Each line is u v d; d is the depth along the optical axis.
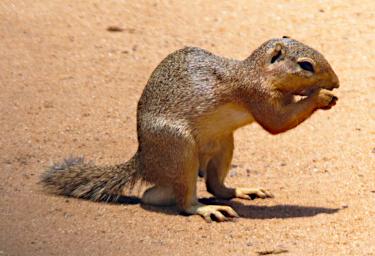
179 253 10.84
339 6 22.33
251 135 15.61
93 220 12.06
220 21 21.66
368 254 10.67
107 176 12.90
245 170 14.09
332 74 11.93
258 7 22.56
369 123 15.91
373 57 19.11
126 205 12.77
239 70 11.95
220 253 10.82
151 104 12.39
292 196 12.95
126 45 20.23
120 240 11.30
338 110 16.58
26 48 19.72
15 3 22.12
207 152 12.48
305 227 11.67
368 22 21.16
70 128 15.83
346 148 14.79
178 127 12.12
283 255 10.74
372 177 13.48
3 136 15.32
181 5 22.70
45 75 18.38
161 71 12.57
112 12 22.05
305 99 11.79
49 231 11.59
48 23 21.17
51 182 13.09
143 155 12.53
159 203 12.62
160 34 20.89
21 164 14.17
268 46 11.84
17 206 12.50
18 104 16.80
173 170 12.18
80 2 22.56
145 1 22.83
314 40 20.20
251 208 12.58
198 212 12.18
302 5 22.56
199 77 12.20
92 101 17.17
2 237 11.34
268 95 11.78
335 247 10.95
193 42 20.38
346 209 12.25
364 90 17.42
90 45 20.11
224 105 12.08
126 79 18.39
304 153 14.70
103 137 15.49
